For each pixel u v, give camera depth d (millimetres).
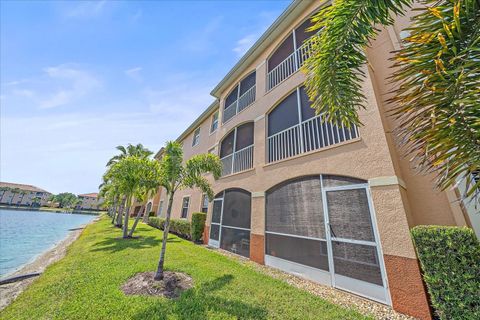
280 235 6289
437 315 3246
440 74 1699
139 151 20484
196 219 10852
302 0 7781
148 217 22734
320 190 5453
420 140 1927
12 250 10750
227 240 8773
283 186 6629
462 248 2949
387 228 3936
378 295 3891
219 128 12516
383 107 5086
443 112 1717
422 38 1803
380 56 5609
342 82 3051
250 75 11031
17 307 3676
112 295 4031
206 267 5926
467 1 1705
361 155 4668
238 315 3396
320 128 6148
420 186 4297
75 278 4992
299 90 7152
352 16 2619
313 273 5102
